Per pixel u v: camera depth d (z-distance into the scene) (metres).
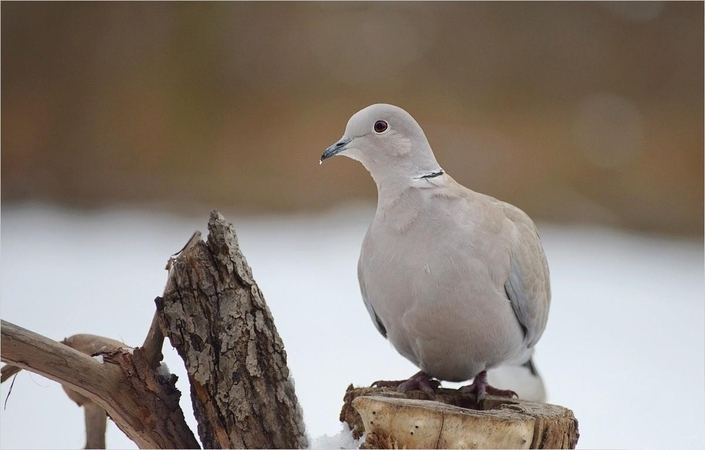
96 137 17.42
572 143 17.25
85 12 17.81
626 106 17.72
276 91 17.72
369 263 5.60
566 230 15.95
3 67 17.42
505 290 5.54
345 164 16.89
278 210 16.42
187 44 17.97
